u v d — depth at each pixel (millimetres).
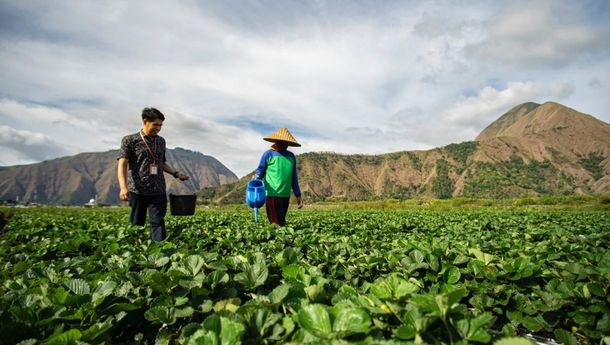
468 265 3256
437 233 7180
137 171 5906
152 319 2092
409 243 4406
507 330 2246
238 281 2555
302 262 3393
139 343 2234
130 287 2514
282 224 8055
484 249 4625
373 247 4891
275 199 7926
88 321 2094
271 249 4551
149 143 5973
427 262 3283
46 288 2381
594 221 11492
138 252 4223
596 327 2492
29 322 1915
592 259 3689
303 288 2246
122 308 2170
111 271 2906
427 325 1696
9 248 5004
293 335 1700
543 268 3494
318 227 8250
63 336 1679
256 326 1824
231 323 1665
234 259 3250
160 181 6105
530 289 3094
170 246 4344
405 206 70688
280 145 7984
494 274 3066
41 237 6406
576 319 2551
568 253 4195
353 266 3541
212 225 8438
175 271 2422
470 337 1690
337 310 1826
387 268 3586
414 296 1906
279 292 2146
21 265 3551
